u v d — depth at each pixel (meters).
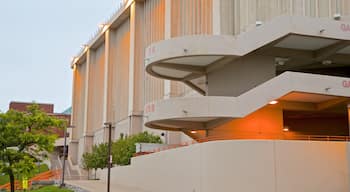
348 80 26.11
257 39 26.94
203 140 29.41
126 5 64.12
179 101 27.84
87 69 82.94
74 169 78.75
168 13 51.06
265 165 21.61
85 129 79.94
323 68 34.88
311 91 25.34
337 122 37.81
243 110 26.55
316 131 38.06
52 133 31.80
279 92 25.45
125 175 37.81
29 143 29.78
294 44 28.77
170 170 27.47
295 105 29.19
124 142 47.88
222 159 22.08
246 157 21.75
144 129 57.16
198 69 30.08
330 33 27.11
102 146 54.25
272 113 29.64
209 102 27.09
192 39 27.33
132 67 60.53
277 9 36.72
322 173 21.81
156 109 29.03
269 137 29.31
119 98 67.75
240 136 29.19
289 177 21.58
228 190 21.67
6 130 28.78
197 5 45.53
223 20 39.94
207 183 22.36
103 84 75.44
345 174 21.97
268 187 21.42
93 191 31.39
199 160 23.41
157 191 29.48
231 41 27.22
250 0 37.56
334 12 35.78
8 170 28.91
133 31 61.22
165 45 28.09
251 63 29.33
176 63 29.44
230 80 29.27
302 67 34.19
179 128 32.31
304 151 21.89
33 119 29.95
